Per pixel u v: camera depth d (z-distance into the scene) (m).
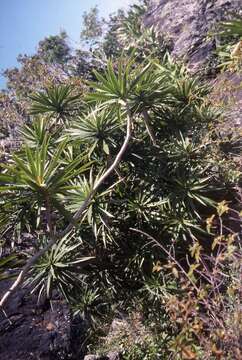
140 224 6.56
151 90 6.53
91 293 6.67
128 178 6.80
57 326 6.98
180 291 5.10
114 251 6.66
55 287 6.25
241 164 6.58
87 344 6.89
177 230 6.27
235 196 5.76
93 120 6.56
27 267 4.55
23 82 11.24
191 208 6.34
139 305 6.34
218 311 3.17
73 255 6.26
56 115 7.63
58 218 6.41
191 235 5.97
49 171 4.71
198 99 7.43
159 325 5.93
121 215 6.68
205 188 6.41
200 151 6.72
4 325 6.88
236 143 6.82
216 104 7.04
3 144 8.98
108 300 6.71
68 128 6.93
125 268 6.59
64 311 7.12
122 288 6.62
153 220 6.48
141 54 11.56
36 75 11.23
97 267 6.62
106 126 6.59
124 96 6.38
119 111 6.41
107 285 6.66
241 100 7.21
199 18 11.15
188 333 3.06
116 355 6.31
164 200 6.46
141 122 7.21
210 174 6.68
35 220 6.20
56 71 11.49
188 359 2.90
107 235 6.35
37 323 7.00
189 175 6.50
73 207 5.86
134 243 6.56
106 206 6.19
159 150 6.80
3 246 6.79
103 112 6.60
